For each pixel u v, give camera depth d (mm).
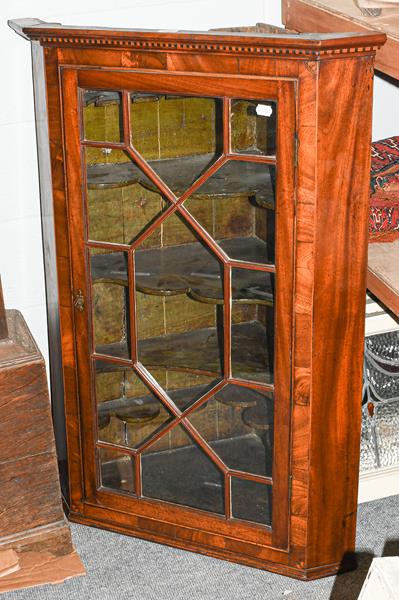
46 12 1931
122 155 1646
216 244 1627
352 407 1697
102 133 1642
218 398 1756
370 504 2064
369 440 2045
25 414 1741
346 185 1509
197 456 1836
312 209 1507
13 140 2002
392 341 2006
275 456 1733
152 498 1917
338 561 1838
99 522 1986
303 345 1612
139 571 1882
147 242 1685
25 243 2105
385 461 2062
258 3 2064
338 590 1804
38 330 2205
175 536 1917
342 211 1525
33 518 1846
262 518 1818
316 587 1814
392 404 2043
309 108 1440
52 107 1652
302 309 1587
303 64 1415
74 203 1706
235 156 1536
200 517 1871
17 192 2053
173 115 1573
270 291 1617
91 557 1923
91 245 1730
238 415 1755
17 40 1922
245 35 1438
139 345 1786
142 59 1542
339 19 1744
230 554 1872
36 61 1783
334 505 1774
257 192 1553
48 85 1636
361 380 1683
